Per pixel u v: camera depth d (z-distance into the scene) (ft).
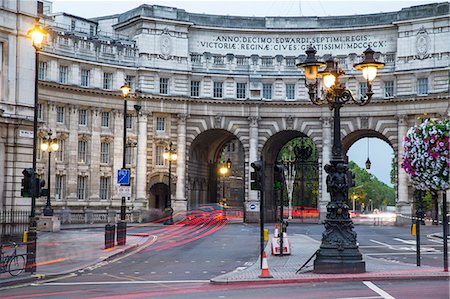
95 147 282.77
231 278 92.07
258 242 171.22
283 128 307.78
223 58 308.40
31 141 165.78
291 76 306.55
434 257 134.92
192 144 306.96
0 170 159.74
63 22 311.47
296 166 346.95
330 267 96.02
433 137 94.48
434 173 95.35
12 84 162.81
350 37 311.27
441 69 284.20
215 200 348.38
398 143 295.07
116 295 79.20
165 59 298.56
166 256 132.98
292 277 92.38
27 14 165.78
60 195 271.49
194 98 302.25
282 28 314.14
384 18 304.91
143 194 291.58
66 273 102.99
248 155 307.37
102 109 285.64
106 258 125.29
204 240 179.01
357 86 303.27
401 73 293.23
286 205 422.41
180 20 301.02
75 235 188.55
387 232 231.50
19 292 82.84
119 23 310.65
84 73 281.95
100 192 284.61
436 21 288.71
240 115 307.58
